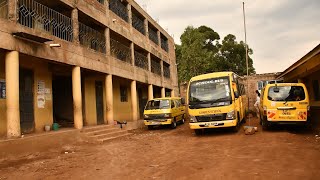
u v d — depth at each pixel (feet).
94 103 66.54
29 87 46.32
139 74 84.23
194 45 137.90
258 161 26.61
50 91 51.21
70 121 61.05
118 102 80.48
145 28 94.12
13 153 34.53
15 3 37.78
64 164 30.94
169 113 66.90
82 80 62.80
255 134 44.68
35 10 45.32
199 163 27.35
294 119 43.91
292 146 33.37
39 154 36.91
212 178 21.84
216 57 163.43
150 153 35.47
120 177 24.20
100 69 59.52
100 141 48.19
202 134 50.90
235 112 47.96
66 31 51.11
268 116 45.09
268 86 46.47
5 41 35.68
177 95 129.08
